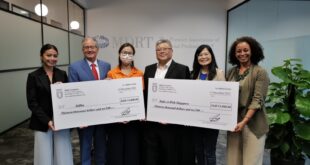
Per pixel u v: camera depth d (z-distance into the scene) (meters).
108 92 2.12
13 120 4.09
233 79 2.02
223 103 1.97
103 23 7.19
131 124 2.25
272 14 4.48
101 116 2.13
